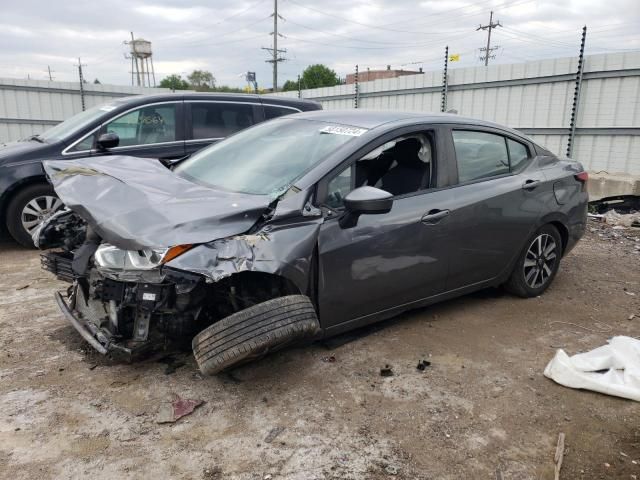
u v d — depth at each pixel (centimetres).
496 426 284
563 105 1005
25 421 275
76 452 253
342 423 280
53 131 669
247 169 361
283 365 338
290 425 278
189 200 299
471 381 327
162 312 291
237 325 270
